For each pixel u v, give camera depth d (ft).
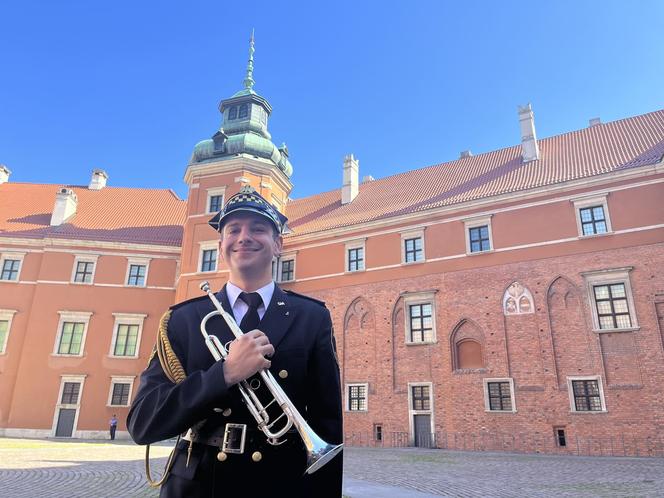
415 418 84.69
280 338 7.63
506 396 77.56
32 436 98.73
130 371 105.40
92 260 113.50
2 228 116.57
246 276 8.54
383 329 92.32
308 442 6.30
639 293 71.87
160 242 116.67
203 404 6.11
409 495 31.32
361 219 104.78
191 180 114.32
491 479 41.32
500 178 96.84
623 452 66.69
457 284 87.20
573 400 72.13
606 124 100.73
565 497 31.86
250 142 113.60
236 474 6.53
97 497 30.09
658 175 75.10
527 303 79.87
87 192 137.69
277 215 9.34
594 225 78.74
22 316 108.68
